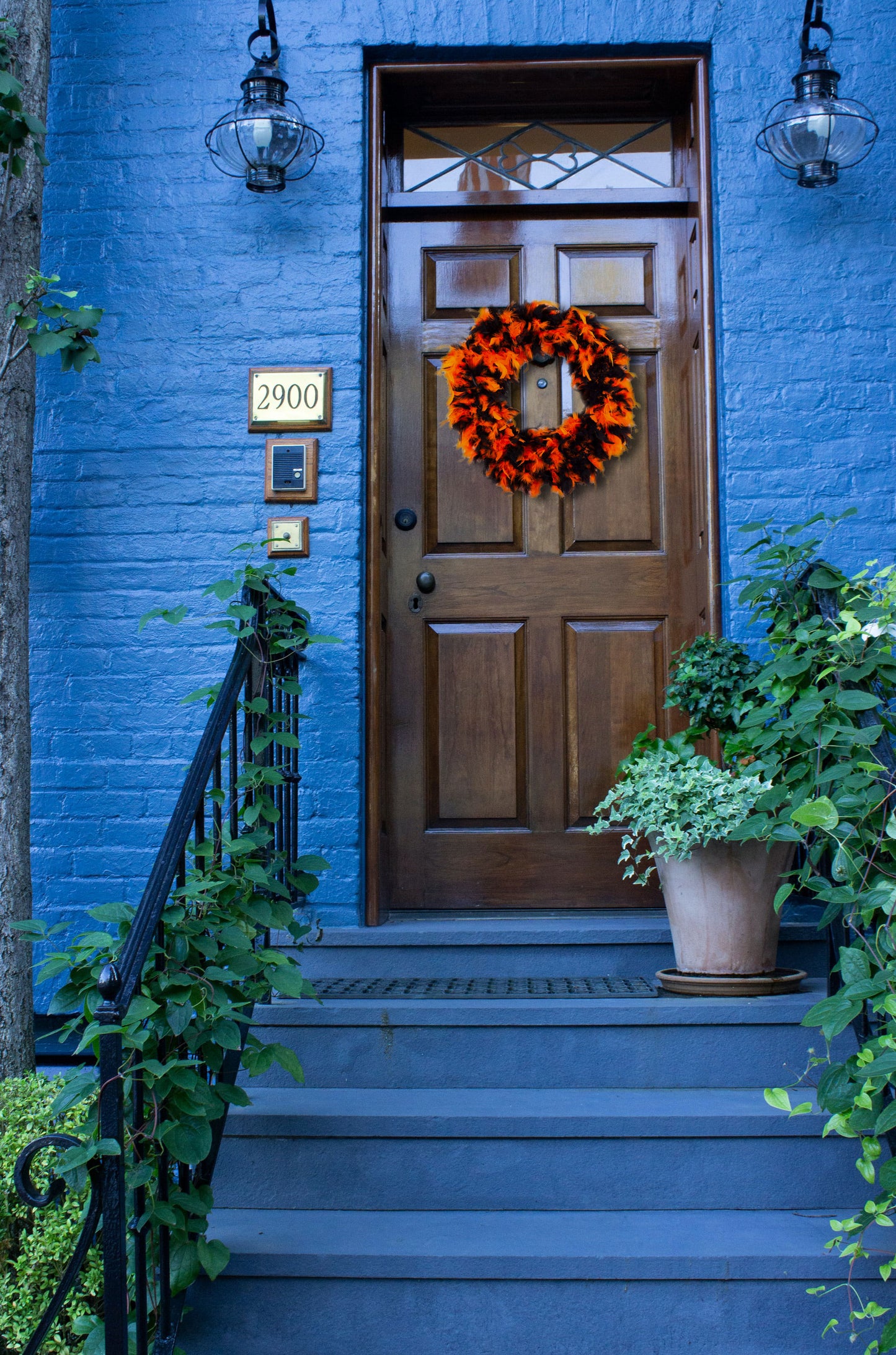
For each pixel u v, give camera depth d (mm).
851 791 2209
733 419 3350
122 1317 1837
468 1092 2555
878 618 2387
